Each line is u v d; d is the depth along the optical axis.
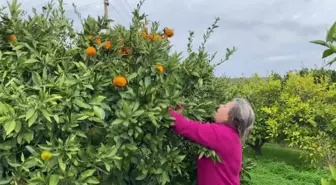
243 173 3.88
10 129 2.24
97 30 2.88
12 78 2.51
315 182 6.99
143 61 2.84
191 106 2.96
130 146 2.58
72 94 2.49
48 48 2.79
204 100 3.17
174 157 2.76
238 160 2.96
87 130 2.58
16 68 2.63
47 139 2.49
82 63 2.67
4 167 2.47
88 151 2.47
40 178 2.31
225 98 3.44
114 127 2.56
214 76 3.42
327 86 9.78
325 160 7.97
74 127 2.54
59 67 2.64
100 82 2.66
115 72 2.73
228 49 3.39
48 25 2.99
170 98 2.78
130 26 2.91
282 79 10.44
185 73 3.10
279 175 7.39
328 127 8.17
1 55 2.61
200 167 2.97
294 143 8.54
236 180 2.98
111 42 2.88
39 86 2.50
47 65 2.73
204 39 3.32
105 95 2.71
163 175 2.74
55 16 3.14
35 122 2.34
